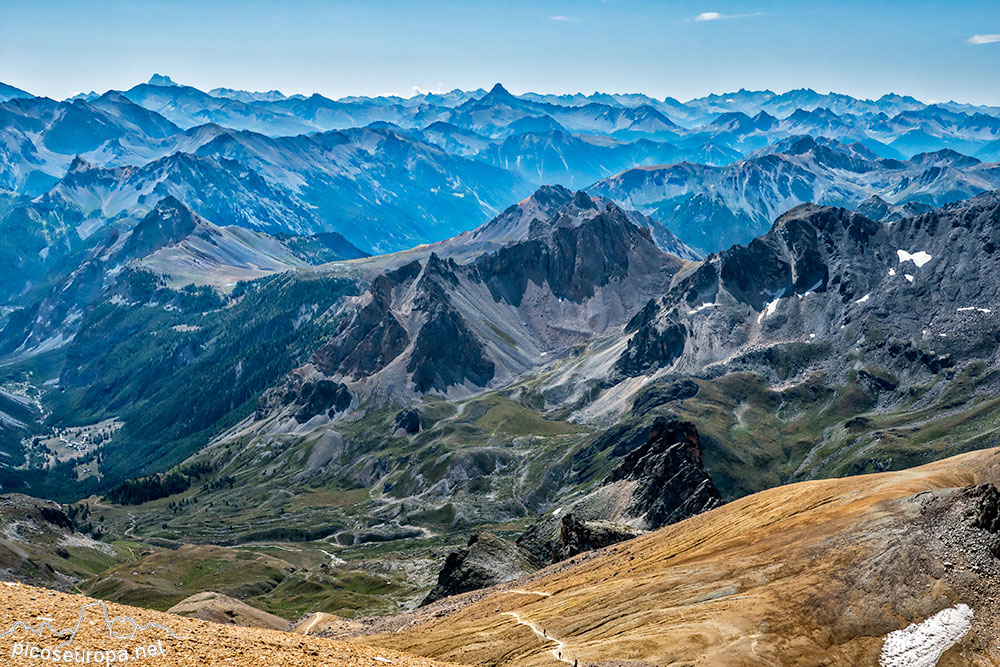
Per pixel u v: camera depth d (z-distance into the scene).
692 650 85.50
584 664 87.62
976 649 79.81
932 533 91.62
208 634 54.38
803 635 85.38
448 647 113.44
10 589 54.44
